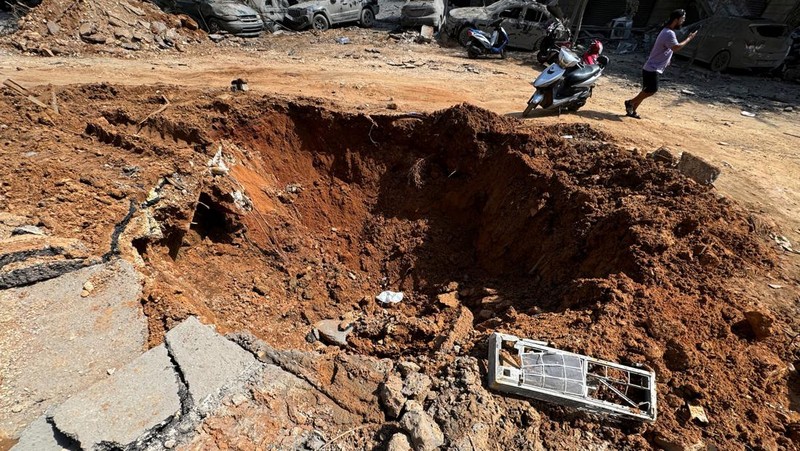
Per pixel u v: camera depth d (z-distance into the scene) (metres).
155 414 3.29
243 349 4.00
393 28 19.19
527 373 3.47
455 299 6.46
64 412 3.22
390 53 15.20
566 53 8.81
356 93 10.35
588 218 5.74
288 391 3.71
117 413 3.26
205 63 12.96
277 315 6.68
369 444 3.31
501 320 4.79
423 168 8.25
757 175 6.99
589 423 3.28
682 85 13.62
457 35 16.75
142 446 3.16
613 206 5.73
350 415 3.56
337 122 8.62
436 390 3.63
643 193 5.79
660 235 4.87
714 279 4.49
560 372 3.43
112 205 5.78
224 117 8.28
